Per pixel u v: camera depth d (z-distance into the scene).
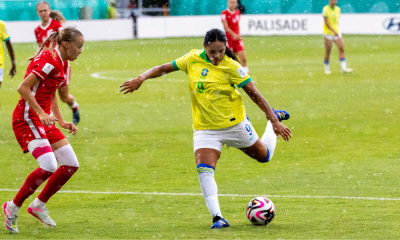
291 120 32.25
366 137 27.38
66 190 19.41
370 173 20.77
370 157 23.34
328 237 13.61
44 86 15.05
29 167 23.09
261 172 21.55
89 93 46.44
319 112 34.66
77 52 15.18
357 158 23.27
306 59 70.38
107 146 26.89
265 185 19.58
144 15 123.56
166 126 31.84
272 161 23.30
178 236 13.95
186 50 84.50
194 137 15.72
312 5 111.31
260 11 114.44
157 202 17.72
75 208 17.16
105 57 79.25
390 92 41.84
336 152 24.48
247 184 19.78
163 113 36.12
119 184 20.20
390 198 17.45
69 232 14.60
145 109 37.78
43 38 36.25
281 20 108.06
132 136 29.19
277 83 49.31
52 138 15.60
